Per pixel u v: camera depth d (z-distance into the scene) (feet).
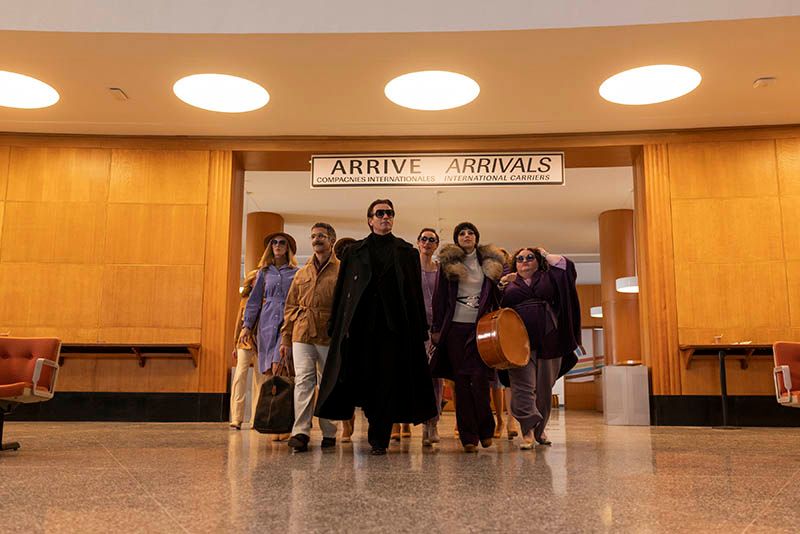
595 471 11.65
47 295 29.66
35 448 15.81
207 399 29.07
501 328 14.74
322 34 22.00
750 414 28.30
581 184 43.06
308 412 15.53
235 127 30.17
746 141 30.07
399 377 14.51
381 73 24.85
